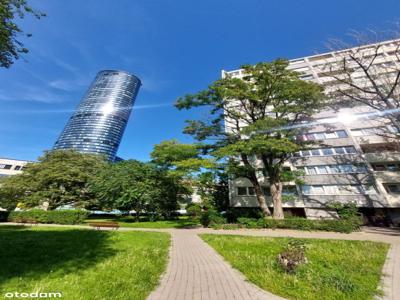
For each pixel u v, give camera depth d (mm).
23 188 32875
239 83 20797
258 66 20484
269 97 22062
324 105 20609
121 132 134250
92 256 7773
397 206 24359
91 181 34625
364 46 20078
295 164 30797
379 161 27250
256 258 7711
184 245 11617
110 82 146250
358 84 22484
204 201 35438
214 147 23000
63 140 122688
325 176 28672
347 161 28375
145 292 4863
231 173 22750
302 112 20875
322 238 13141
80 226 22922
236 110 24375
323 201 27531
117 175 32094
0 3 7555
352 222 17281
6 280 5082
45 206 35781
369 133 29359
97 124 126938
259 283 5359
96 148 120062
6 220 29109
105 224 18391
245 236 14195
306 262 6422
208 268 7051
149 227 22312
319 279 5297
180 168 21984
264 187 31266
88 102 136250
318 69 37656
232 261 7699
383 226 23453
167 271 6742
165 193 32594
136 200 30328
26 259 7109
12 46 8477
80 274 5730
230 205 31625
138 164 34312
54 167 35406
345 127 30750
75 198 35250
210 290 5090
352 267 6535
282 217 20797
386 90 20312
